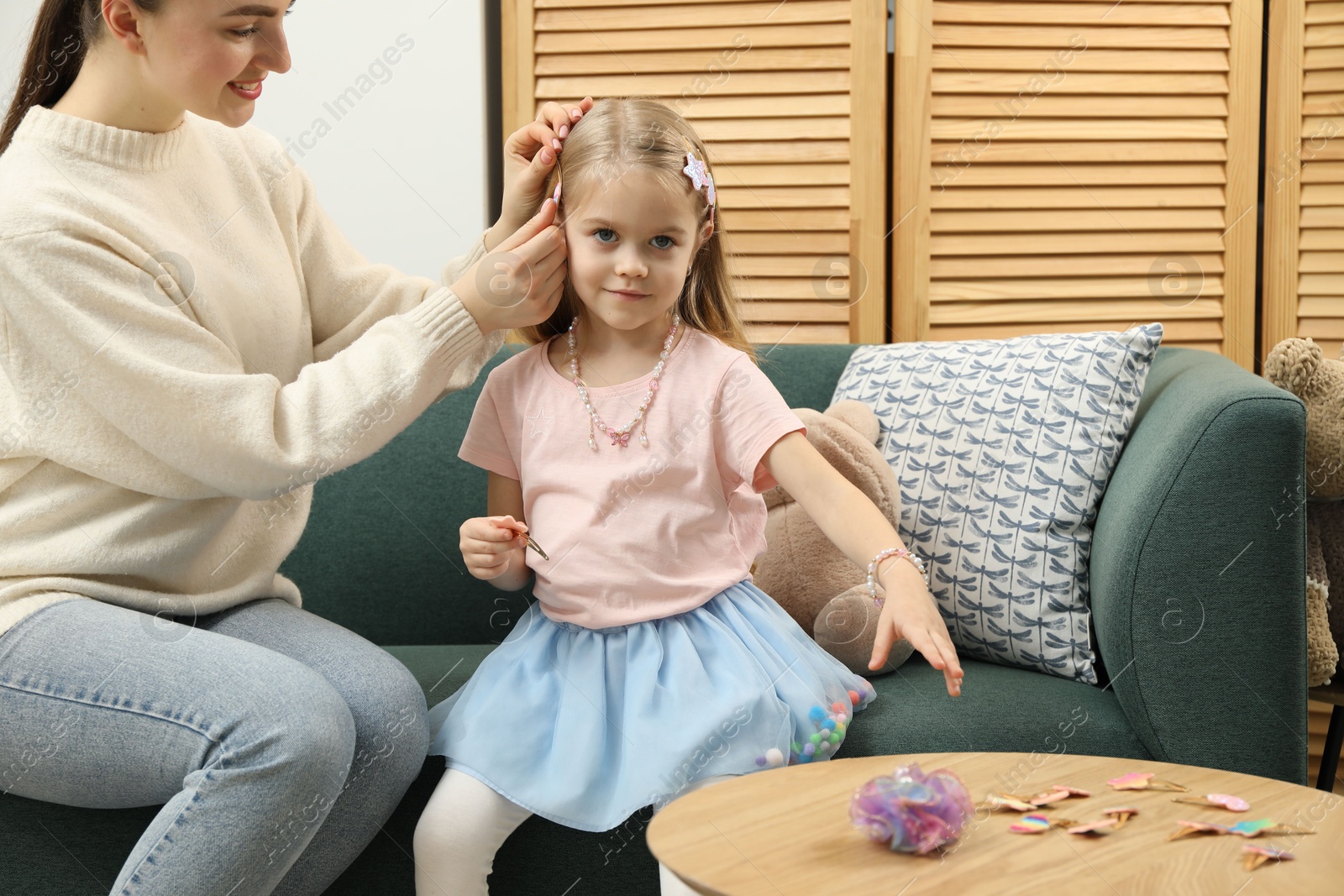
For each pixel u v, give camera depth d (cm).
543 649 109
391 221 194
